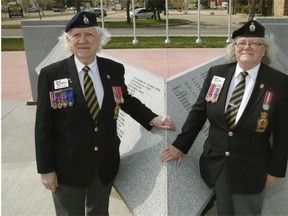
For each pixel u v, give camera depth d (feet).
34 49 20.42
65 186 8.02
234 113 7.39
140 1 104.47
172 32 59.67
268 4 92.89
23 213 10.55
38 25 20.12
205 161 8.19
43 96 7.41
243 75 7.41
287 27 18.92
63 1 147.95
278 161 7.36
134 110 9.11
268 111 7.07
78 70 7.52
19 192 11.65
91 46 7.32
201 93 8.25
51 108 7.47
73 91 7.40
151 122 9.26
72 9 154.61
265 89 7.15
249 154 7.47
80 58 7.45
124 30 64.34
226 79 7.66
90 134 7.63
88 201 8.46
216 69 7.97
